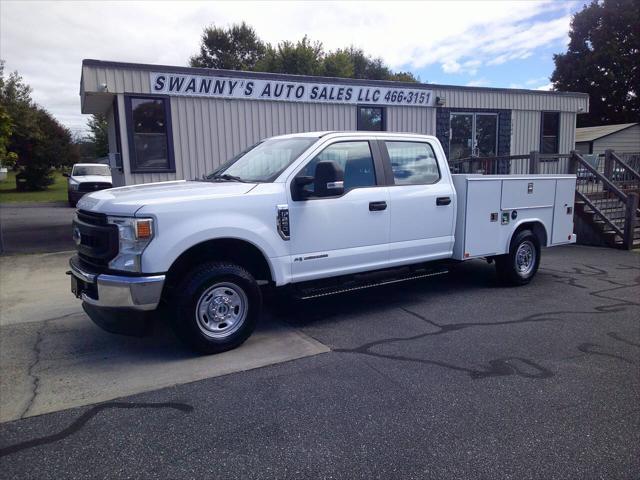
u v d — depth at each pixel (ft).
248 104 36.81
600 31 115.44
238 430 10.72
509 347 15.57
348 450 9.93
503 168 50.57
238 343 15.37
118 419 11.24
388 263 18.78
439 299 21.27
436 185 19.99
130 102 32.63
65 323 18.40
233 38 140.36
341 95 40.50
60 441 10.37
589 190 37.45
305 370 13.84
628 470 9.27
